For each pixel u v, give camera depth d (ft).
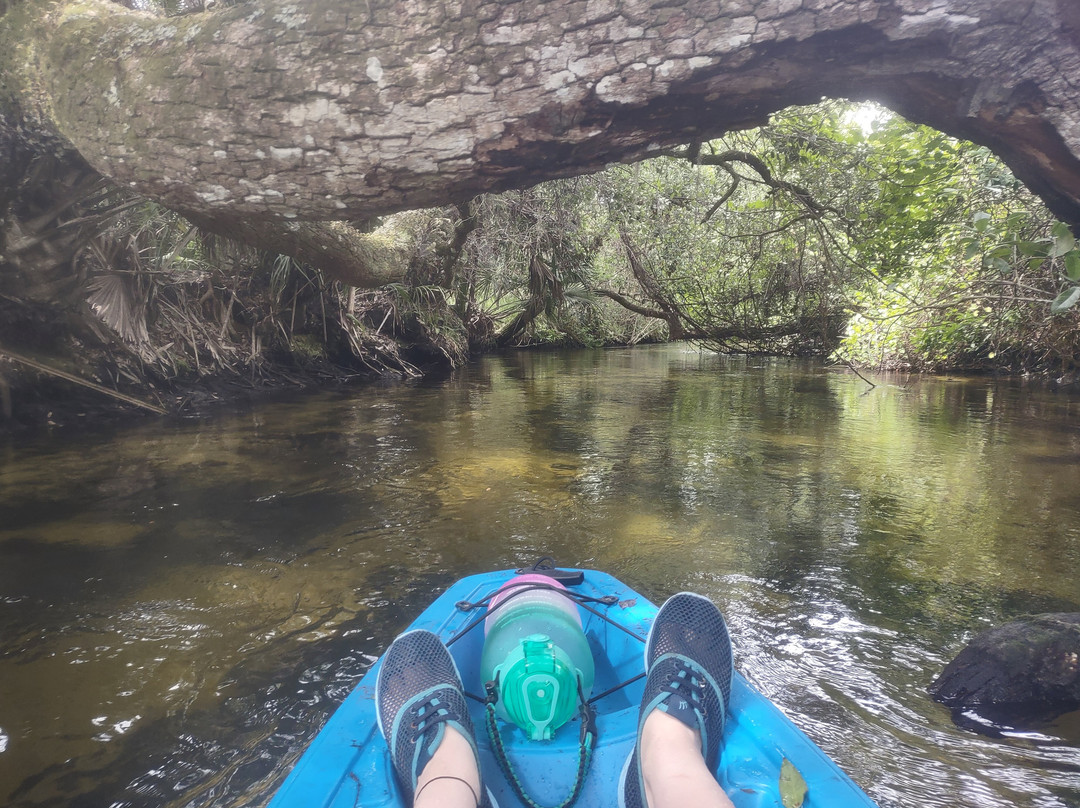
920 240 20.75
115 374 23.56
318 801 4.74
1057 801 5.82
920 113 6.56
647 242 31.96
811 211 19.45
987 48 5.63
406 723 5.33
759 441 20.01
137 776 6.10
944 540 11.83
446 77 6.73
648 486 15.15
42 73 8.72
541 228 33.14
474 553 11.24
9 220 14.07
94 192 14.10
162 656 8.07
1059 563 10.81
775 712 5.78
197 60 7.29
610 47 6.36
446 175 7.33
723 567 10.68
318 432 21.22
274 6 7.07
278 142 7.30
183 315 27.61
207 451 18.35
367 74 6.84
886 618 9.07
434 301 42.68
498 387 33.42
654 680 5.64
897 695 7.34
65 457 17.44
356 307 37.96
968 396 29.43
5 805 5.74
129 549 11.33
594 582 7.90
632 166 30.40
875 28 5.84
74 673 7.70
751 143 23.18
